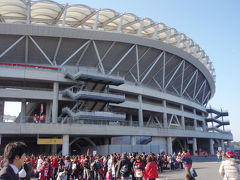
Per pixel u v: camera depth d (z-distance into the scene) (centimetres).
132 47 4209
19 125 3020
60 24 4162
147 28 4406
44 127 3103
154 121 5366
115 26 4344
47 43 3825
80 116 3178
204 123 6406
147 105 4356
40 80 3428
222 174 651
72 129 3231
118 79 3650
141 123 4122
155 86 5231
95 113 3303
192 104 5659
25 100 3488
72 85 3788
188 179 469
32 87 3884
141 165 1231
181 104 5275
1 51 3766
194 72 5606
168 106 5328
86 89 3559
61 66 3878
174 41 5050
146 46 4338
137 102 4209
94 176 1530
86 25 4319
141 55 4475
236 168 630
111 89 3925
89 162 1519
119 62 4231
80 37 3816
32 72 3331
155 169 1047
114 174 1451
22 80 3447
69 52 4031
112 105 3894
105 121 3547
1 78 3297
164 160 2436
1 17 3866
